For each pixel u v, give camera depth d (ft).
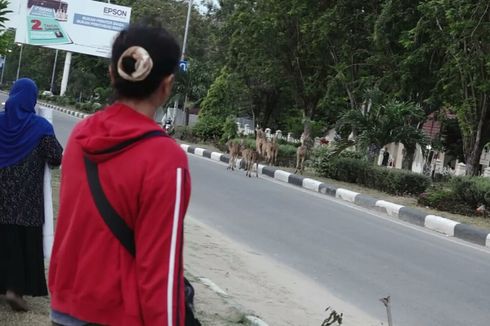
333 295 20.81
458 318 19.45
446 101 63.31
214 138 92.58
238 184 47.96
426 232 35.83
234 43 91.91
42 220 14.51
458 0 55.01
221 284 20.15
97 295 6.32
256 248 26.68
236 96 98.68
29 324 13.88
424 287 22.79
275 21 82.28
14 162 14.20
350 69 77.20
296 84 90.94
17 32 128.67
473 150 60.23
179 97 103.40
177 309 6.18
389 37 67.92
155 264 6.16
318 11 77.30
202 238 27.02
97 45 134.51
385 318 18.78
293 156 69.10
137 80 6.54
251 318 16.07
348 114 57.62
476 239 33.96
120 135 6.37
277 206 38.75
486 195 40.86
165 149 6.39
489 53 56.08
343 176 56.90
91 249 6.38
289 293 20.39
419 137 56.65
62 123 89.61
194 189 41.93
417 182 50.11
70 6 132.36
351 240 30.40
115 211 6.31
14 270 14.21
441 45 60.13
